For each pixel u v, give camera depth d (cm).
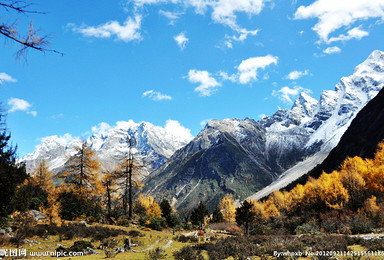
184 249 1614
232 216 7500
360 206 4116
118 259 1513
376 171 4409
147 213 5188
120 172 3491
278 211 6356
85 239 2122
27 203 1831
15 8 351
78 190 3116
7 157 1467
